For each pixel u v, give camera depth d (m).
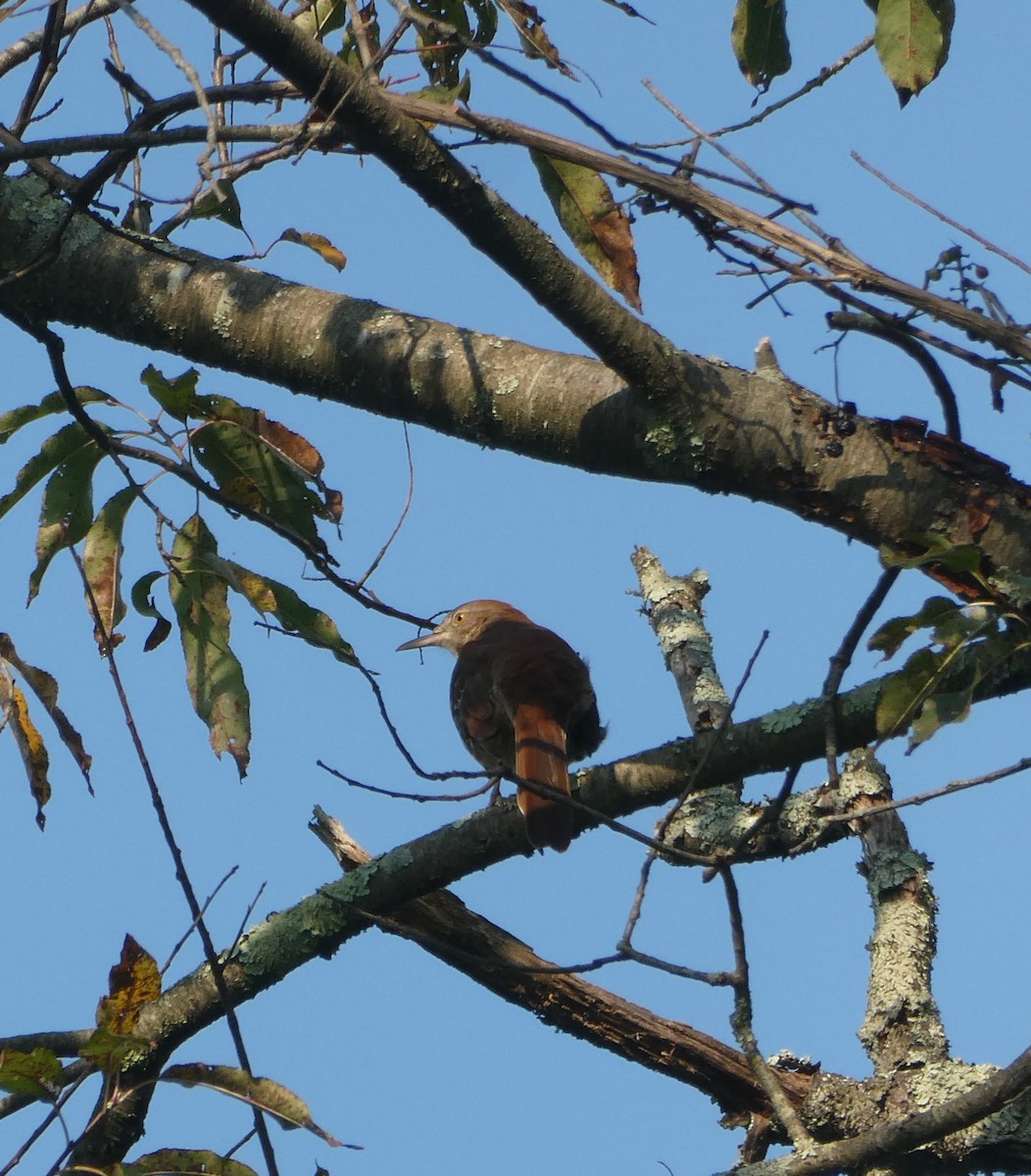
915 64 7.53
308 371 9.19
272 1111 7.16
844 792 11.77
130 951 7.43
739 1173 8.53
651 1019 10.87
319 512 9.52
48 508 9.30
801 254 7.24
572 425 8.84
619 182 7.35
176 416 9.27
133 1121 9.87
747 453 8.72
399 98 7.64
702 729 12.06
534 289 8.20
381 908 10.52
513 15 8.11
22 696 8.45
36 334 8.62
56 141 7.64
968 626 7.86
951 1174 10.12
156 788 7.20
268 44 7.39
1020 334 7.18
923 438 8.79
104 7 9.83
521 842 10.23
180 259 9.02
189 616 9.43
